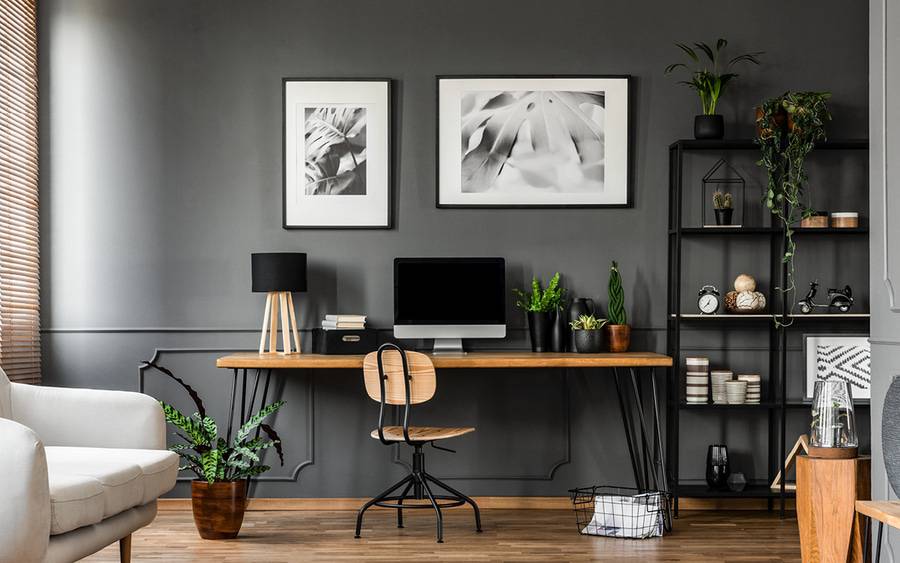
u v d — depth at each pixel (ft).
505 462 15.39
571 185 15.42
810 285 15.37
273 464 15.35
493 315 14.83
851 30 15.47
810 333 15.38
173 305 15.35
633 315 15.42
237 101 15.42
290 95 15.35
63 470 9.50
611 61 15.47
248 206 15.39
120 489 9.70
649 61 15.47
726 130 15.44
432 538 12.96
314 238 15.42
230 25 15.42
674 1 15.46
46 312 15.26
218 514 12.72
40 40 15.28
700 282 15.42
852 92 15.46
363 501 15.26
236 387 15.38
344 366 13.37
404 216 15.44
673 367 14.99
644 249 15.42
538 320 14.92
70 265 15.29
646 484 14.24
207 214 15.37
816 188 15.46
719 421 15.35
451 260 14.89
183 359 15.35
